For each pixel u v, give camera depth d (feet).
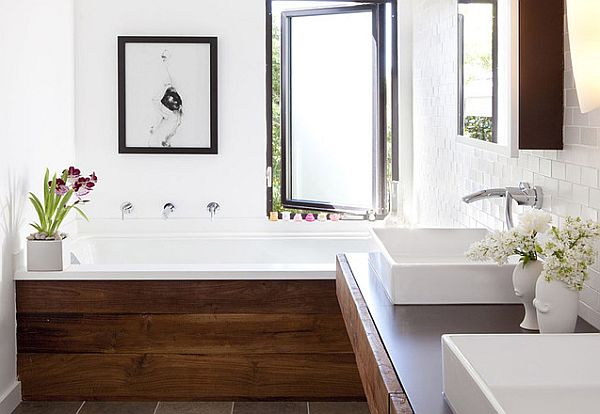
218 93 18.94
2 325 12.82
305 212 19.90
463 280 7.99
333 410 13.12
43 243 13.41
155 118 18.79
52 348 13.47
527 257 7.04
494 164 11.12
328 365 13.51
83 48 18.72
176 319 13.44
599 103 5.42
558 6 8.06
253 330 13.47
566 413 5.04
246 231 19.07
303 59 19.26
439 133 15.39
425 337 6.83
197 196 19.04
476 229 10.21
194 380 13.55
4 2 13.08
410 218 18.99
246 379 13.53
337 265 11.08
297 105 19.43
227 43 18.90
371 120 19.01
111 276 13.37
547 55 8.11
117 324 13.44
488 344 5.42
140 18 18.79
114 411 13.05
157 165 18.98
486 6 10.89
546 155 8.74
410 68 19.08
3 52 13.03
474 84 11.78
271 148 19.58
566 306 6.52
